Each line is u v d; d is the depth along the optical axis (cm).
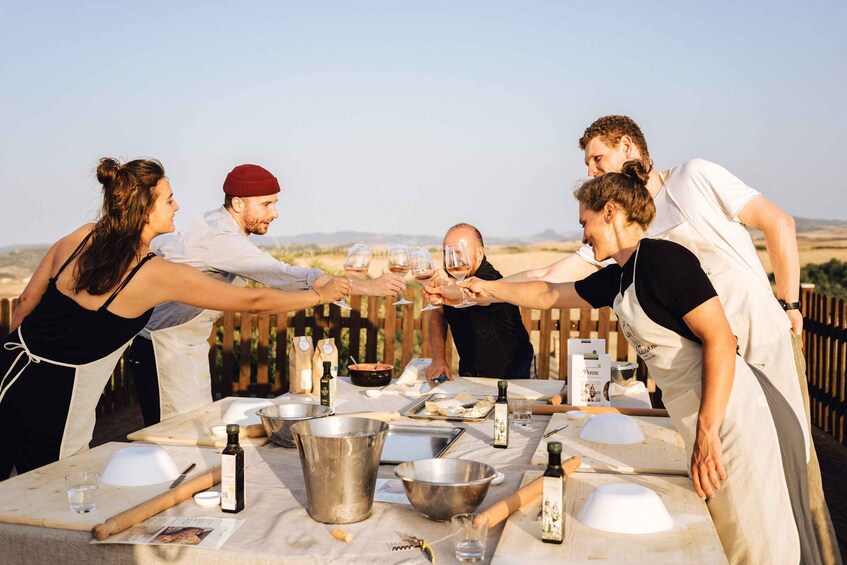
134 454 224
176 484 220
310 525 193
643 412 320
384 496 215
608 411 322
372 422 212
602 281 297
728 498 229
